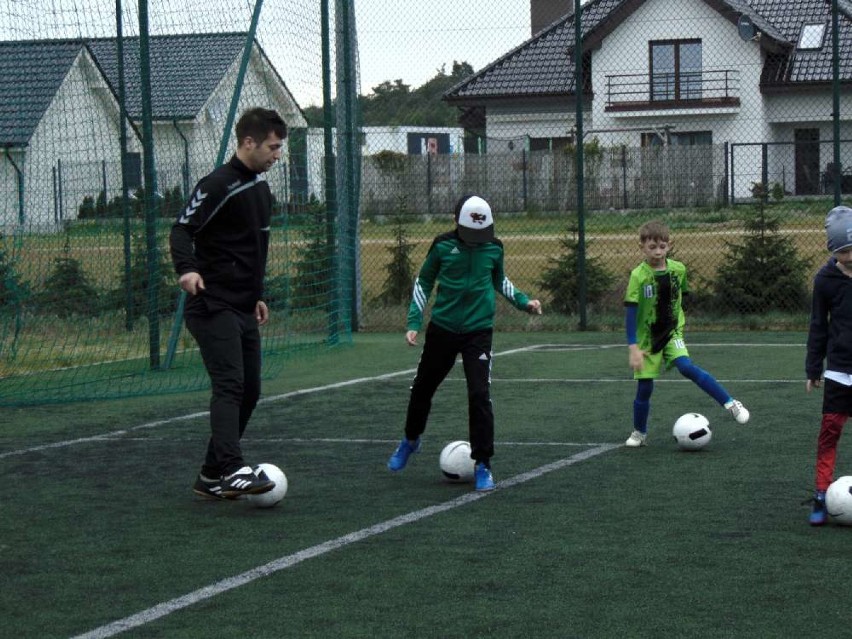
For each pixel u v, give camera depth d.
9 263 15.12
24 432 9.06
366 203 32.38
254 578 5.03
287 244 14.30
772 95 35.66
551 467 7.38
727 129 35.94
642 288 7.78
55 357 13.59
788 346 13.42
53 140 17.50
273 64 14.34
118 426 9.29
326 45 14.45
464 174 33.69
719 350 13.20
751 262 15.35
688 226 26.27
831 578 4.91
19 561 5.37
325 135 14.51
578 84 15.45
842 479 5.80
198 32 13.01
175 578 5.05
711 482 6.86
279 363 12.84
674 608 4.53
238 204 6.34
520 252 23.88
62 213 17.14
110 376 12.12
